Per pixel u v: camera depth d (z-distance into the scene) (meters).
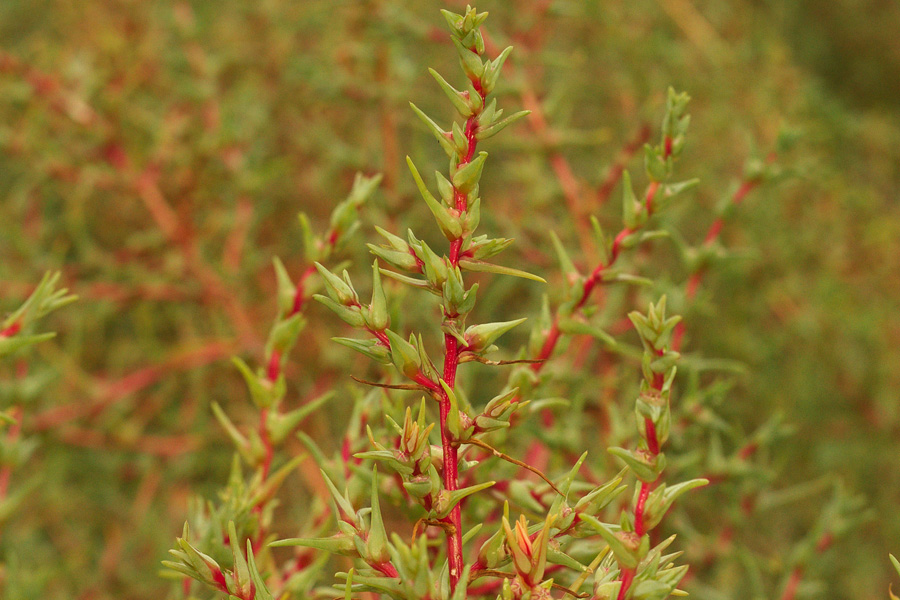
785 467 0.96
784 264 1.00
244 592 0.38
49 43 1.05
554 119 0.85
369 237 0.82
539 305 0.84
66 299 0.43
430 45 0.98
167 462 0.92
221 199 0.99
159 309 1.03
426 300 0.68
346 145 0.97
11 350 0.42
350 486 0.43
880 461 0.99
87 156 0.89
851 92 1.47
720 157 1.06
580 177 1.03
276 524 0.83
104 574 0.86
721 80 1.10
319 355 0.88
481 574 0.36
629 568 0.36
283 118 1.05
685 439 0.55
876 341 0.99
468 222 0.36
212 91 0.94
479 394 0.81
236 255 0.91
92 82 0.89
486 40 0.77
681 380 0.85
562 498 0.37
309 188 1.01
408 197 0.79
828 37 1.46
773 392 0.96
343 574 0.36
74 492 0.92
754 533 0.89
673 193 0.42
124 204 1.03
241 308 0.90
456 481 0.37
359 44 0.86
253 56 1.03
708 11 1.27
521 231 0.84
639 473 0.36
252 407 0.93
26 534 0.85
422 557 0.35
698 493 0.69
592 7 0.97
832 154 1.15
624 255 0.68
